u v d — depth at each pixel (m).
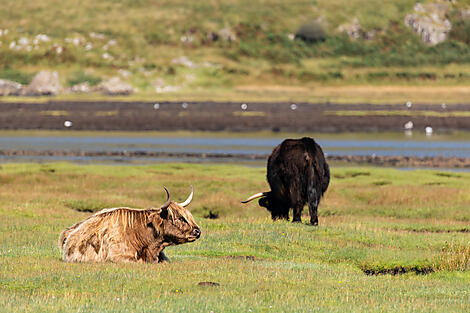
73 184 128.25
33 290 40.28
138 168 154.62
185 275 45.53
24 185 126.50
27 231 71.44
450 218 101.00
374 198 116.75
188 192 122.88
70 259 48.66
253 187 126.69
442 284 49.44
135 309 36.19
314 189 73.19
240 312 36.34
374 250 62.44
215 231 71.44
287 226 72.62
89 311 35.62
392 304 40.31
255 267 50.56
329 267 54.78
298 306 38.28
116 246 48.69
